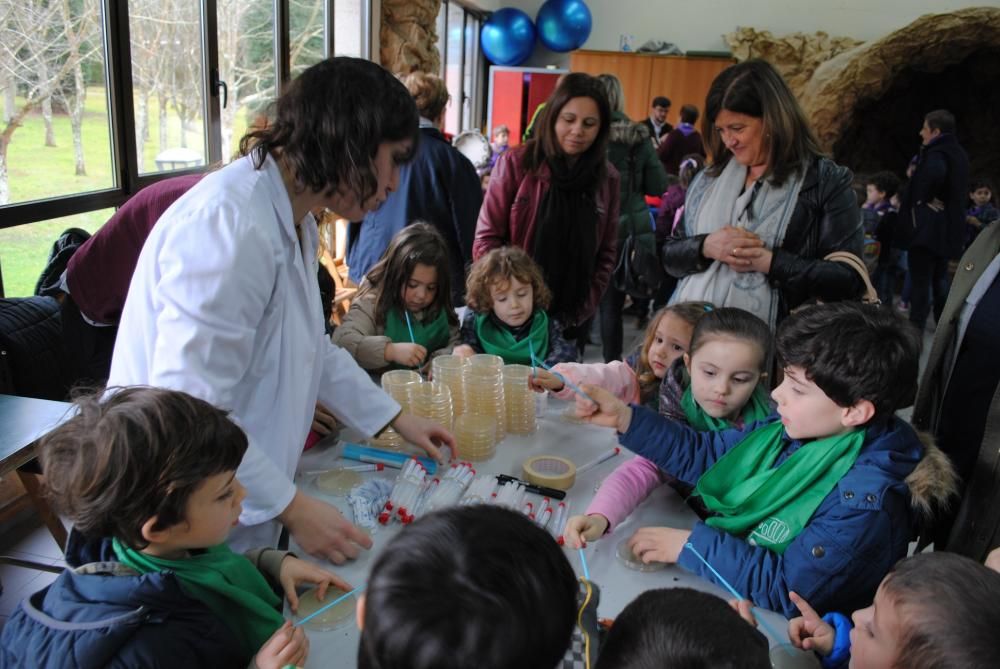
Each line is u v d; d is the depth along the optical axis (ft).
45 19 7.84
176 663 2.74
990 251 4.61
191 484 2.77
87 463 2.68
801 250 5.96
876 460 3.38
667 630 1.92
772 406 4.81
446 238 9.23
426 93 9.19
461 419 4.77
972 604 2.29
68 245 7.30
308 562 3.53
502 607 1.69
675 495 4.38
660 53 26.48
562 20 26.03
